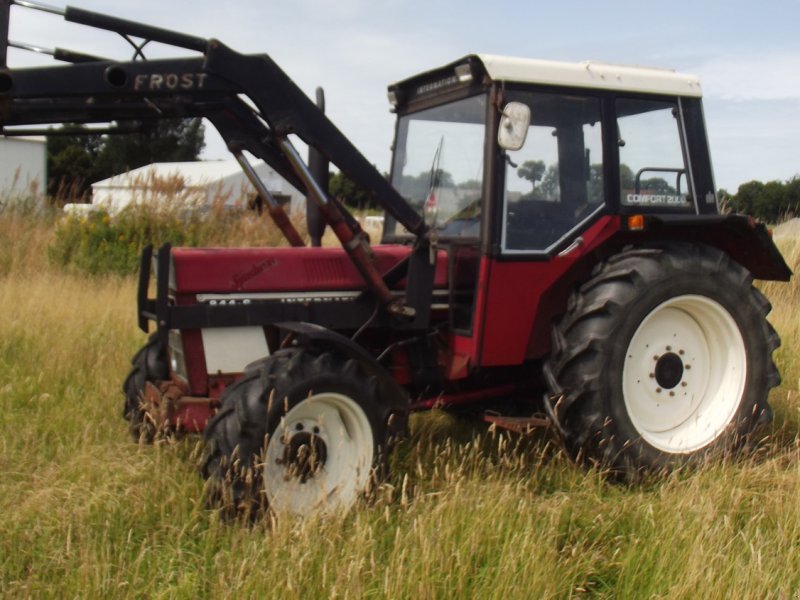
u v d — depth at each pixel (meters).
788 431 5.09
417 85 4.88
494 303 4.28
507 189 4.25
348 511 3.66
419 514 3.55
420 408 4.46
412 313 4.26
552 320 4.51
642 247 4.57
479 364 4.31
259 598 2.92
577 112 4.41
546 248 4.35
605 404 4.25
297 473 3.77
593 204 4.47
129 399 4.79
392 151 5.10
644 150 4.61
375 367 3.93
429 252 4.29
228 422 3.65
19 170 12.77
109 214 11.14
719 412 4.67
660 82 4.64
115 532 3.50
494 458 4.57
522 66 4.24
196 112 4.19
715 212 4.83
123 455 4.32
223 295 4.17
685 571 3.10
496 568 3.11
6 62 3.56
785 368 6.23
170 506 3.71
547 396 4.38
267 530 3.46
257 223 11.68
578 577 3.25
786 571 3.15
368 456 3.89
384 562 3.27
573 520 3.64
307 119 3.95
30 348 6.48
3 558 3.32
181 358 4.29
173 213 11.23
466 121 4.49
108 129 4.11
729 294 4.59
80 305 8.11
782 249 9.62
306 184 4.02
